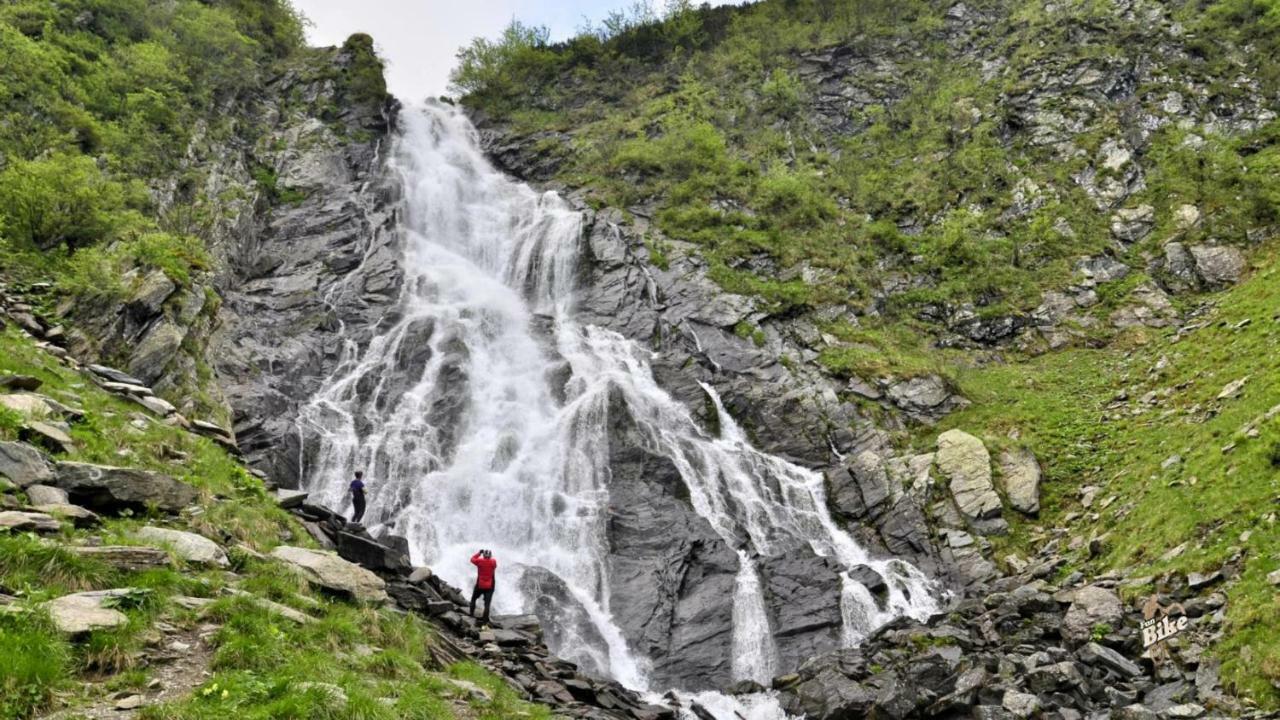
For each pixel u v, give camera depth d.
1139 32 52.09
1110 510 24.39
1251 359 27.02
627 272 44.00
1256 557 17.59
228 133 47.56
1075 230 41.69
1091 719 16.12
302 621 11.27
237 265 39.81
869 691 18.52
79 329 23.66
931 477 29.05
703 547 26.56
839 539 28.98
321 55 62.25
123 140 38.66
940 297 40.38
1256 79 46.66
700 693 20.64
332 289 39.72
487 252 49.06
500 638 16.19
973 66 58.41
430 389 33.94
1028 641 19.91
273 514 15.47
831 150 56.44
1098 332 36.38
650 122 61.75
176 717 8.09
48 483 12.00
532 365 37.19
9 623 8.38
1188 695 15.93
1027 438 30.00
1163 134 45.31
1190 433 25.14
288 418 29.83
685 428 33.81
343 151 52.75
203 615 10.32
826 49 65.31
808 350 37.88
